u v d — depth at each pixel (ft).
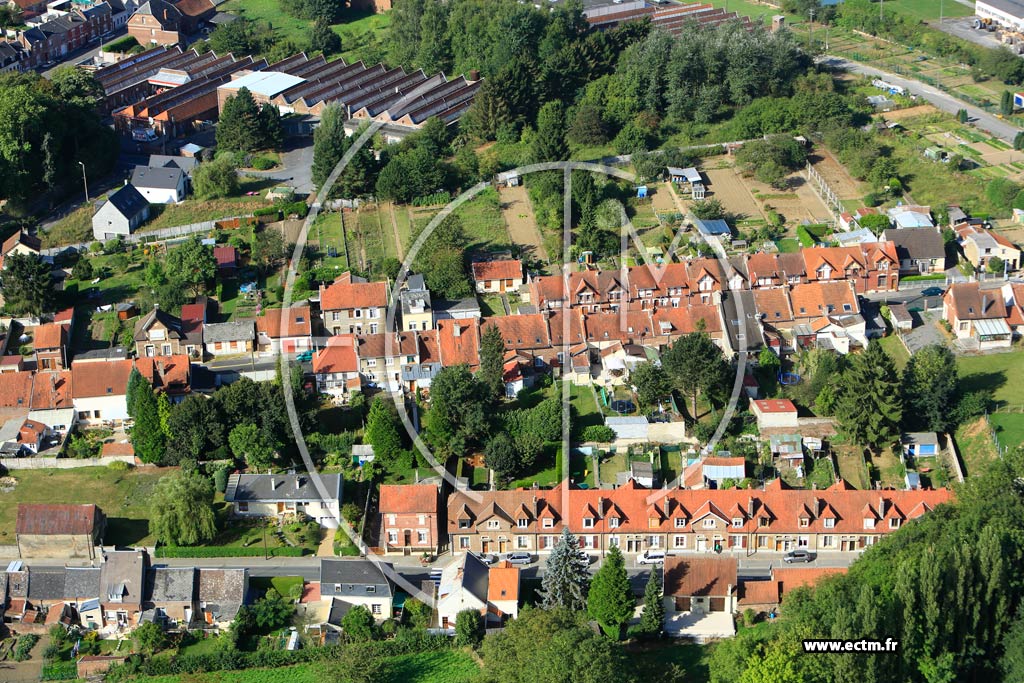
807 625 638.94
